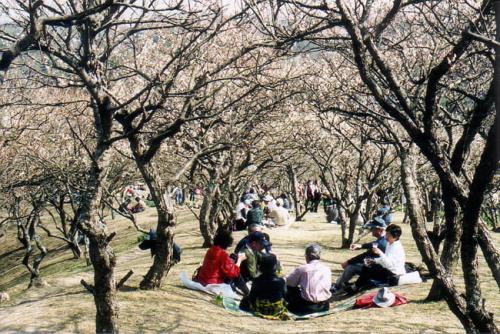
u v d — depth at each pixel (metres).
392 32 17.05
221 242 14.34
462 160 8.62
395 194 32.25
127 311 11.78
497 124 7.25
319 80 20.27
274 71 20.47
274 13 12.18
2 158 21.30
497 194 28.83
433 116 8.00
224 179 22.83
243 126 19.72
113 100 11.60
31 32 9.21
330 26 10.98
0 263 38.12
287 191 49.06
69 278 19.28
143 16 13.16
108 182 25.53
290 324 11.85
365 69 8.38
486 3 9.11
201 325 11.18
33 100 23.59
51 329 10.57
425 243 8.07
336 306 13.67
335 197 23.59
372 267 14.53
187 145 21.88
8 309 12.80
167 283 14.89
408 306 12.46
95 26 12.04
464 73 14.51
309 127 24.94
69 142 24.31
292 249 22.88
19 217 23.53
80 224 9.70
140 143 13.41
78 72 11.34
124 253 26.59
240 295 14.23
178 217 40.56
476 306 7.72
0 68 9.15
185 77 18.75
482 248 7.77
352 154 30.97
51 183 23.55
